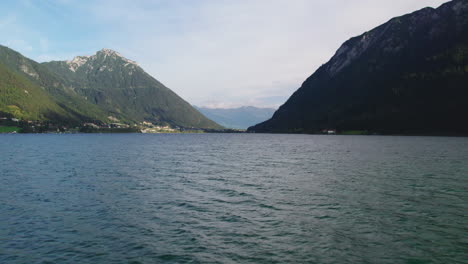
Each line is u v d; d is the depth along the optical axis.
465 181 43.28
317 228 24.00
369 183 42.12
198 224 25.02
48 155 86.06
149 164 65.94
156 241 21.53
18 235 22.34
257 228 24.06
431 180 44.16
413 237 22.03
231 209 29.28
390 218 26.30
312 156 83.44
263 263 18.23
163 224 25.00
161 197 34.19
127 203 31.47
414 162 66.62
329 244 20.95
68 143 158.25
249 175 49.78
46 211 28.33
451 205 30.33
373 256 19.11
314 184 41.59
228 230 23.66
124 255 19.28
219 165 64.00
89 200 32.62
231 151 106.62
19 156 81.69
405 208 29.30
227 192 36.72
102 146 134.62
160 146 140.12
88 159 75.75
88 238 21.97
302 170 55.44
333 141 176.62
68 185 40.94
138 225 24.77
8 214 27.22
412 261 18.42
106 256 19.12
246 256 19.19
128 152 100.88
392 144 135.50
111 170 55.88
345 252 19.69
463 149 102.69
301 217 26.73
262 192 36.69
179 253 19.61
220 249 20.22
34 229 23.59
